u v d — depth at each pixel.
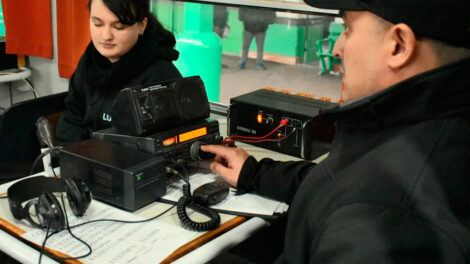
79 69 1.95
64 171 1.31
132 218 1.16
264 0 2.16
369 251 0.64
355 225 0.66
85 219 1.14
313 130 1.63
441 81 0.68
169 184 1.37
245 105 1.77
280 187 1.26
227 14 2.46
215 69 2.46
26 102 2.06
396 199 0.66
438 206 0.65
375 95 0.73
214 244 1.08
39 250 1.03
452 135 0.68
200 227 1.12
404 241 0.63
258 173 1.31
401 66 0.71
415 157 0.68
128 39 1.69
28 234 1.07
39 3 2.96
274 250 1.78
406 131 0.71
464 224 0.65
